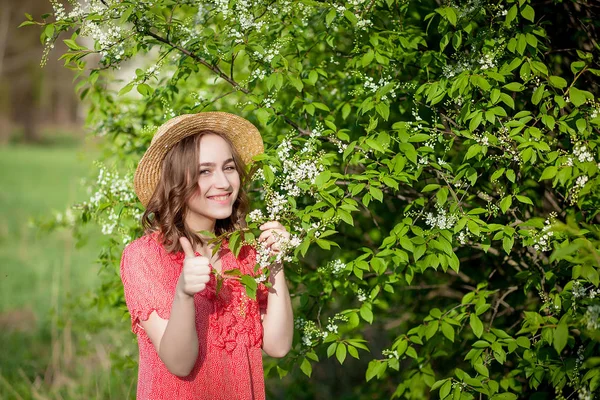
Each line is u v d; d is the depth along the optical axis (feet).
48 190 43.14
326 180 7.07
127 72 10.79
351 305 11.47
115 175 9.19
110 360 13.01
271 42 8.84
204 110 8.94
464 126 8.25
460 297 10.69
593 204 7.38
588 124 7.23
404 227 7.60
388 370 12.05
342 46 10.39
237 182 6.82
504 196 8.45
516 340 7.66
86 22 7.56
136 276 6.34
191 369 6.07
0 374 13.88
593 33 9.07
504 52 7.91
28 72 84.12
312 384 13.65
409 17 9.43
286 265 9.45
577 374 7.00
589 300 6.62
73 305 13.29
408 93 8.68
